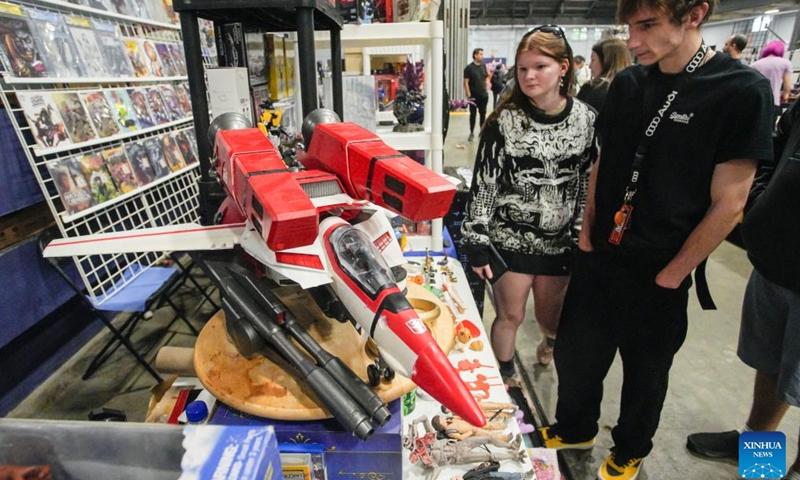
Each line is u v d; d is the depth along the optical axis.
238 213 0.94
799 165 1.25
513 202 1.51
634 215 1.19
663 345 1.29
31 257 1.81
